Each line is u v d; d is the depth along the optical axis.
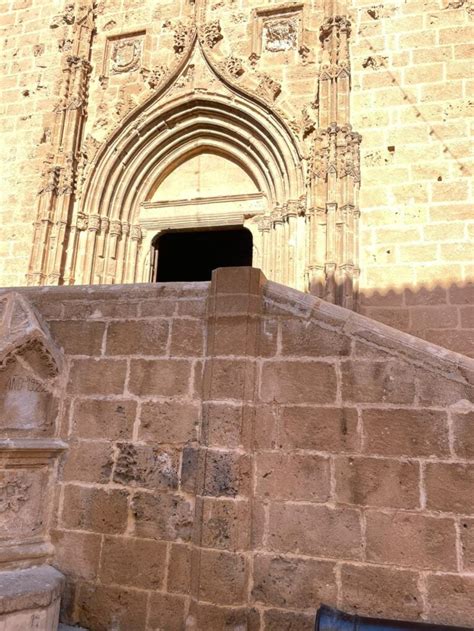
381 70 10.97
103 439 4.93
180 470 4.68
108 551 4.68
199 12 12.51
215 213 12.02
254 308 4.77
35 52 14.08
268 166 11.55
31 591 4.19
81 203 12.02
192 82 12.16
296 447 4.46
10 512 4.60
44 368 5.04
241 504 4.36
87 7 13.34
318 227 10.25
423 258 9.91
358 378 4.46
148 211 12.57
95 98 12.94
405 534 4.11
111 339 5.14
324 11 11.53
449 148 10.25
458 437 4.16
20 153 13.43
